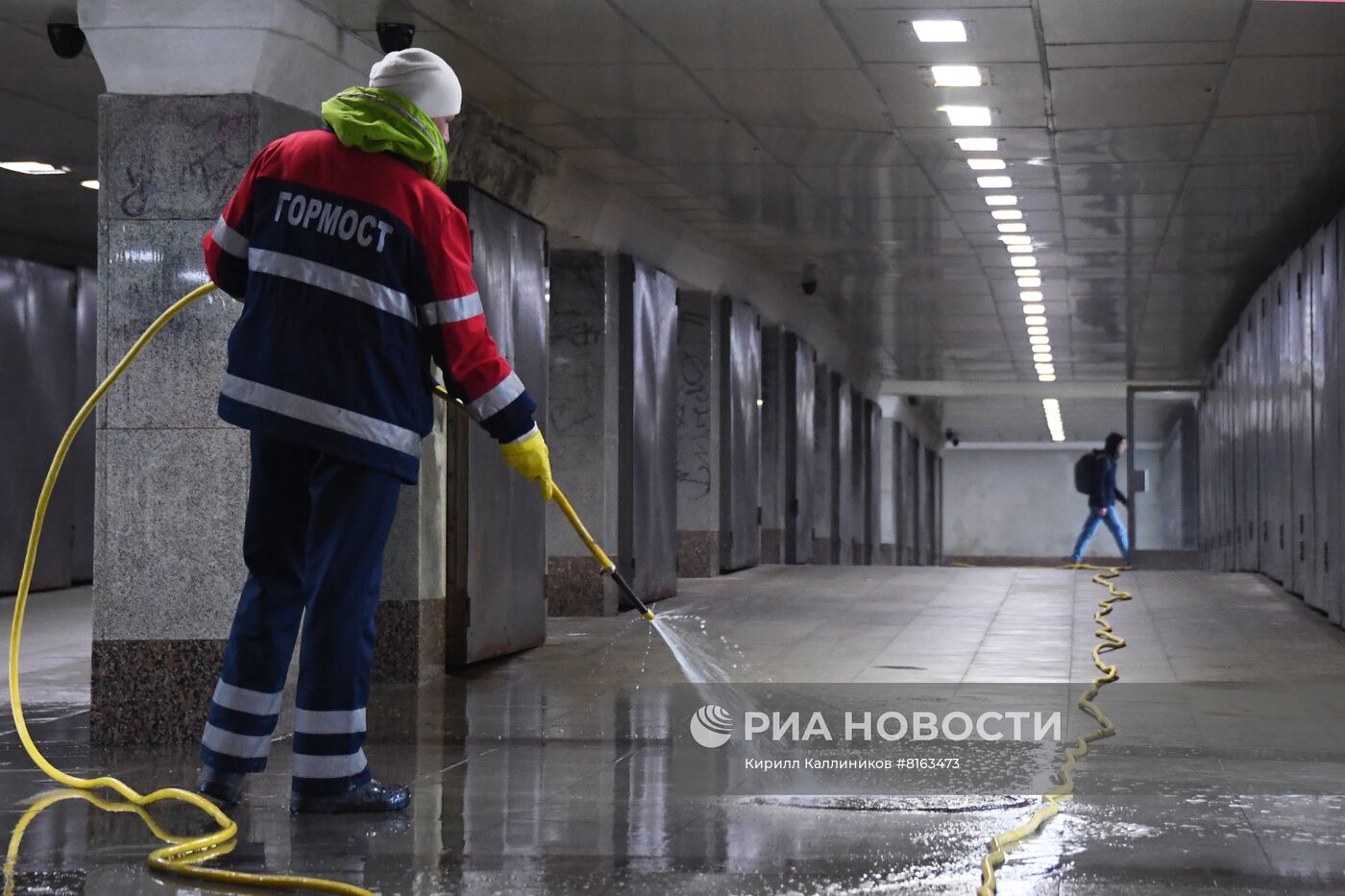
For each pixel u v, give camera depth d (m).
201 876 4.19
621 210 14.00
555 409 13.88
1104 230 15.74
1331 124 10.93
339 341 5.06
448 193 9.87
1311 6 8.11
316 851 4.51
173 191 7.01
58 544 17.09
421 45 9.04
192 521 7.00
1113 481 32.72
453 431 9.79
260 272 5.13
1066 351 27.70
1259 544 18.38
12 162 13.07
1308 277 13.86
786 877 4.16
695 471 18.02
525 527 10.81
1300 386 14.38
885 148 11.98
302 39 7.25
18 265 16.38
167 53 6.96
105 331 7.04
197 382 7.01
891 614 12.91
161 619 7.00
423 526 9.22
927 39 8.88
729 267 17.97
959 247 16.98
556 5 8.24
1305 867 4.26
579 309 13.93
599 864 4.31
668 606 14.20
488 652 10.08
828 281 20.06
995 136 11.48
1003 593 15.02
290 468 5.20
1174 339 25.59
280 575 5.30
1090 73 9.59
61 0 8.12
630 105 10.59
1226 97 10.16
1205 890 4.00
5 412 16.14
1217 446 27.41
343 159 5.13
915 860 4.34
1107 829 4.77
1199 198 13.91
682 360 18.02
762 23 8.59
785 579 17.47
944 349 27.55
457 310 5.13
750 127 11.28
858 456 29.86
